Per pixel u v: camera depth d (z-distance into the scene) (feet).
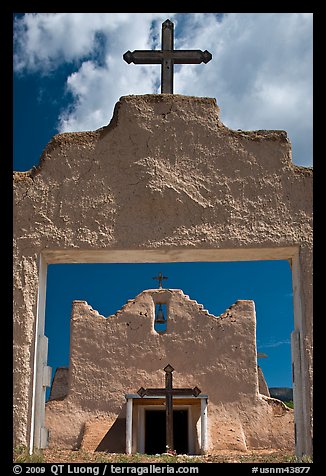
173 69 32.22
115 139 29.45
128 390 72.74
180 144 29.25
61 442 70.69
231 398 72.23
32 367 27.37
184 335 74.69
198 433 68.80
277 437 70.18
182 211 28.66
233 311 75.56
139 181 28.89
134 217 28.68
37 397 27.63
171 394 50.21
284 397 107.86
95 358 73.97
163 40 32.48
